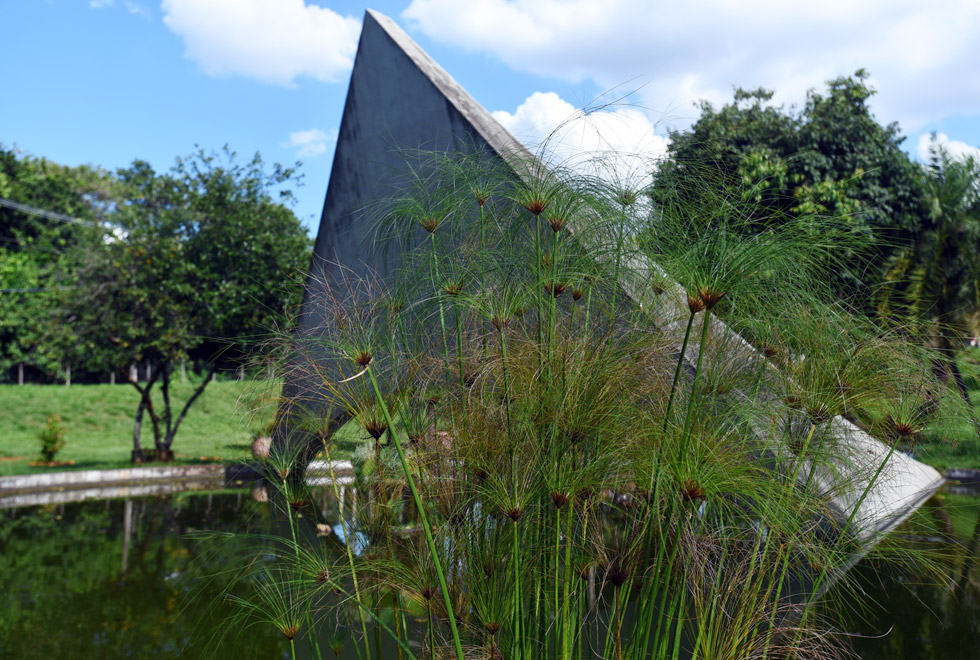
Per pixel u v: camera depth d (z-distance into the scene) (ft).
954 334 4.75
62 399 57.21
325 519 5.74
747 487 3.80
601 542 4.34
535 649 4.28
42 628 10.42
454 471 4.53
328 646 5.74
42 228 71.46
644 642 3.96
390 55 12.09
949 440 4.51
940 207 30.83
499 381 4.45
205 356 40.19
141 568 14.38
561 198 4.58
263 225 37.19
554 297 4.48
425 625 5.74
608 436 4.08
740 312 4.61
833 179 31.27
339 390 4.42
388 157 11.97
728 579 4.26
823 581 4.66
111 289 37.37
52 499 27.07
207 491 28.17
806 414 4.35
